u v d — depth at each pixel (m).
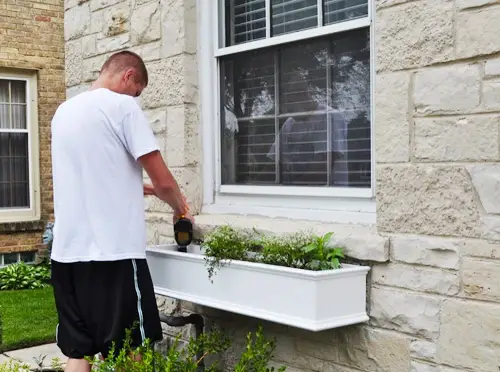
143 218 3.05
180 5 3.82
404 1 2.70
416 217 2.70
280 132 3.52
